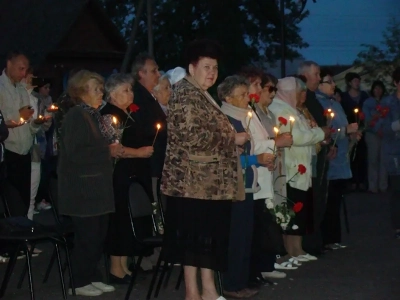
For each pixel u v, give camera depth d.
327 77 9.39
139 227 6.99
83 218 6.64
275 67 35.50
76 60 22.77
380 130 10.05
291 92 8.08
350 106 14.28
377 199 13.91
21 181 8.27
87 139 6.59
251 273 7.00
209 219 5.83
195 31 31.64
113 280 7.28
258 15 32.78
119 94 7.14
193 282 6.08
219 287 6.34
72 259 6.83
